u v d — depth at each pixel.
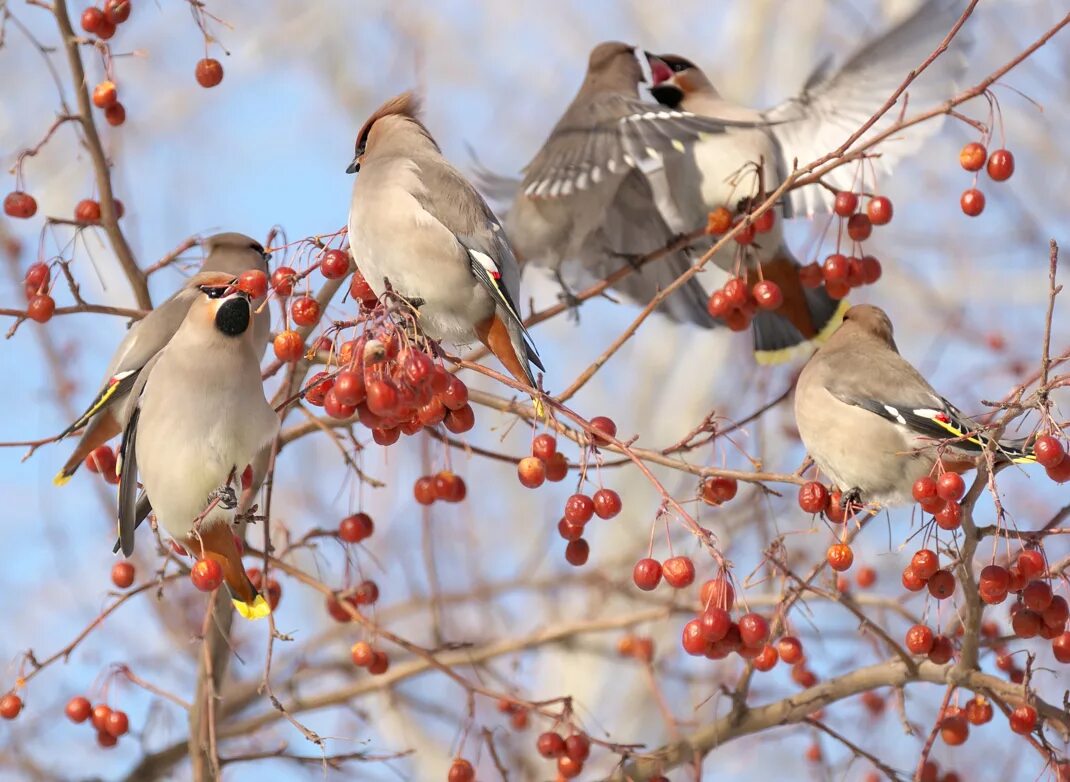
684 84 12.82
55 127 10.70
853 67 12.06
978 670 9.22
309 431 10.75
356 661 10.48
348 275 10.09
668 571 8.31
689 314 13.18
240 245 11.80
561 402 9.34
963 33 11.80
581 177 11.62
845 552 8.96
